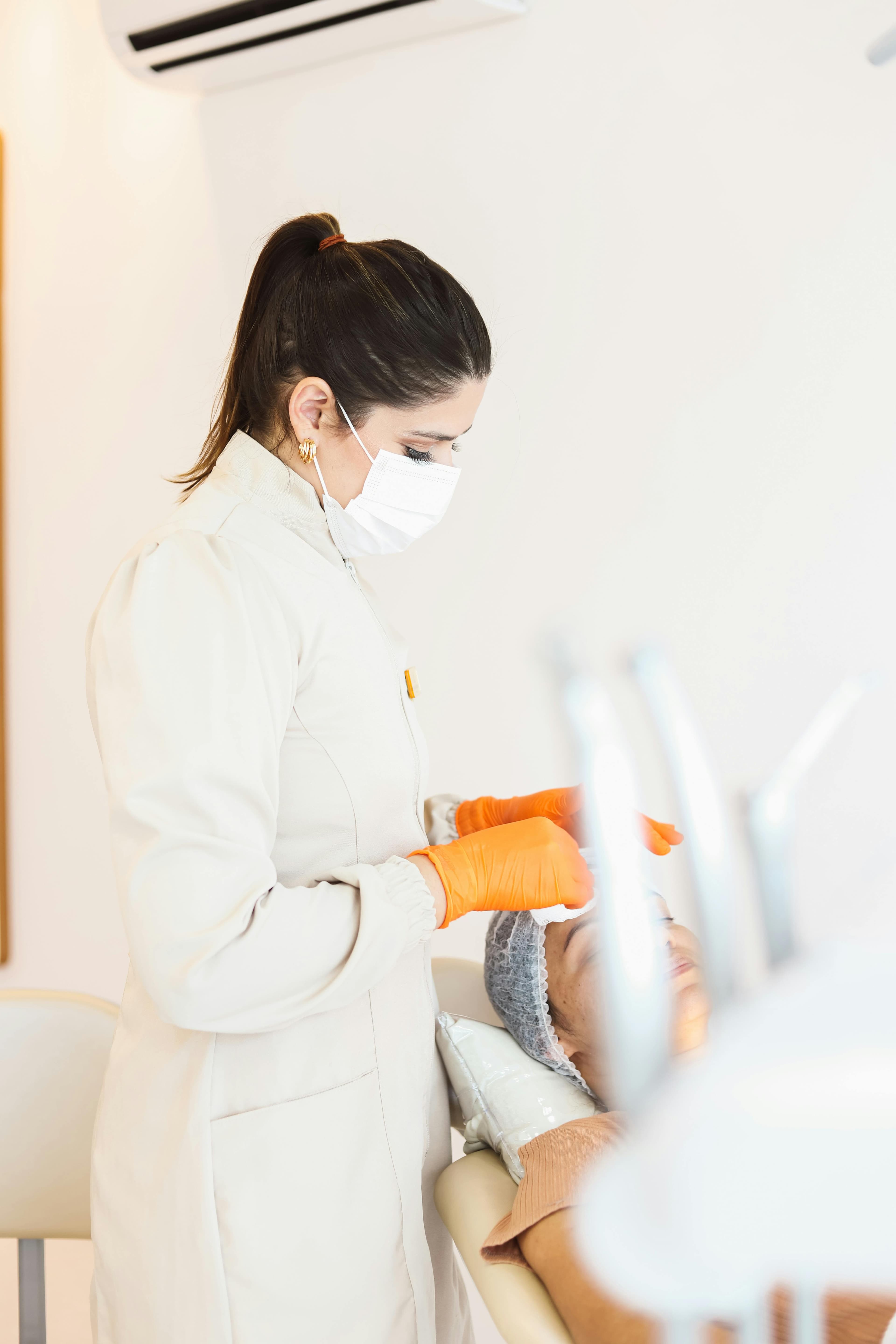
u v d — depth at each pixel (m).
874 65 1.18
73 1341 1.87
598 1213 0.23
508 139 1.78
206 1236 0.90
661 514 1.74
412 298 0.96
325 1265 0.94
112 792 0.84
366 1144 0.97
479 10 1.70
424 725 1.94
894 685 1.62
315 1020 0.96
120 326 2.16
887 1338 0.56
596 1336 0.76
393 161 1.87
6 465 2.29
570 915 1.14
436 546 1.89
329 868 0.98
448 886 0.94
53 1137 1.30
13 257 2.25
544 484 1.81
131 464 2.18
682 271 1.69
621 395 1.75
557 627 0.27
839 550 1.64
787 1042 0.21
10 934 2.37
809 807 1.66
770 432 1.66
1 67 2.23
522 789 1.88
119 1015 1.26
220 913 0.81
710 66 1.64
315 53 1.82
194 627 0.87
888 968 0.22
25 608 2.30
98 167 2.15
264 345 1.01
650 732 1.50
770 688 1.70
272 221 1.99
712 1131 0.21
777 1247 0.21
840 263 1.60
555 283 1.77
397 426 0.99
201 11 1.73
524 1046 1.18
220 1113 0.93
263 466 1.01
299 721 0.97
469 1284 1.87
